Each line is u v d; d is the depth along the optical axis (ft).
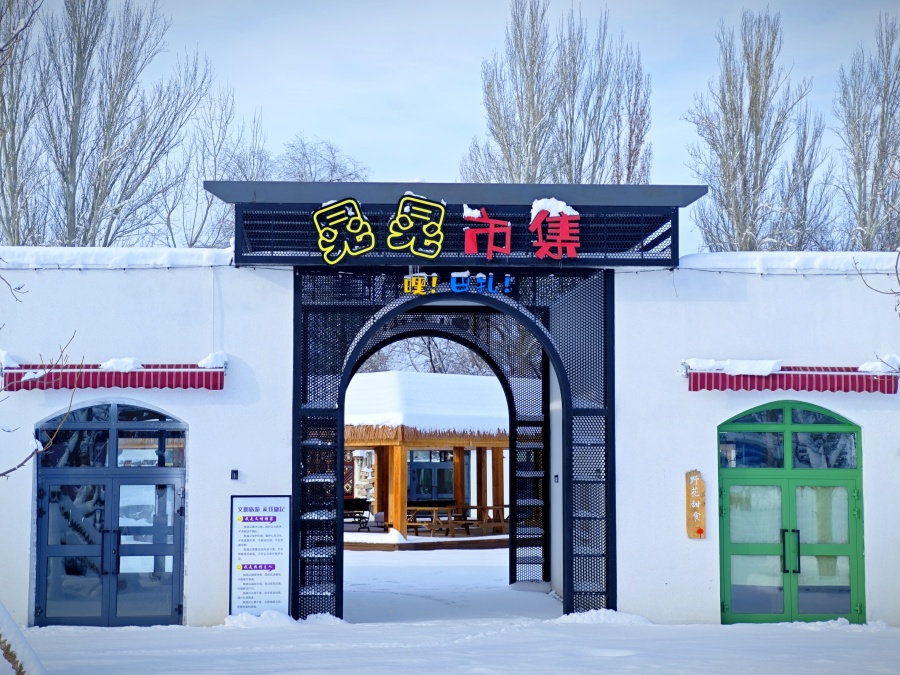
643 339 42.75
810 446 42.93
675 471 42.32
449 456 106.01
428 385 84.94
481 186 41.27
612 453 42.22
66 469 41.47
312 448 42.01
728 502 42.68
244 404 41.68
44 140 81.46
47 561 41.11
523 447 55.47
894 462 42.55
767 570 42.42
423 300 42.42
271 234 42.80
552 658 32.27
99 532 41.34
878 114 91.66
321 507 41.83
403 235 41.19
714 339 42.86
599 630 39.17
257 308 42.04
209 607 40.81
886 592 41.98
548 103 88.22
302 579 41.50
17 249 41.83
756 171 90.12
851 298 43.04
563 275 42.93
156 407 41.47
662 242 42.83
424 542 80.84
